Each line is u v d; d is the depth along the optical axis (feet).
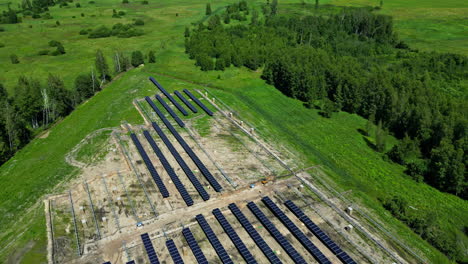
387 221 224.33
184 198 231.30
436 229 219.20
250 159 281.13
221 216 215.10
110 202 230.48
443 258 200.03
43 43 625.00
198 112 359.05
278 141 315.99
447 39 604.08
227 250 195.52
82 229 208.95
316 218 221.25
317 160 290.35
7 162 296.71
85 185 247.29
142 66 508.53
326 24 631.15
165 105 368.48
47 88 366.02
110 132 319.06
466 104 326.65
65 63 524.93
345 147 316.40
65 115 375.66
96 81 428.97
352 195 247.70
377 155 307.17
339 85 383.65
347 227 211.61
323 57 444.96
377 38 598.34
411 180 275.39
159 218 217.15
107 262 183.52
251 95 421.59
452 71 462.60
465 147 269.64
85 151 290.97
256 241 198.18
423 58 493.77
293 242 201.98
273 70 449.48
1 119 299.38
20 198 241.14
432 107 326.65
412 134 329.11
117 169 265.54
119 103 381.40
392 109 342.44
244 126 337.11
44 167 276.62
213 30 614.34
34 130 346.13
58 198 235.61
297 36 604.49
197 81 455.22
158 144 297.33
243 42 547.08
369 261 192.13
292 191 244.83
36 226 212.43
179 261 184.75
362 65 474.08
